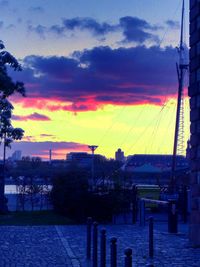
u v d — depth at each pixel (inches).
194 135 661.9
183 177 1972.2
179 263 507.2
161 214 1273.4
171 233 810.2
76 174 1180.5
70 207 1114.1
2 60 1348.4
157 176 2322.8
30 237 773.9
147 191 1531.7
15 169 2182.6
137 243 680.4
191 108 671.8
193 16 665.0
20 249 634.2
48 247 652.7
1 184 1406.3
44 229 916.0
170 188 1510.8
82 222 1089.4
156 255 563.2
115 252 374.6
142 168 2501.2
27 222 1089.4
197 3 655.1
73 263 523.2
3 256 574.2
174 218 820.6
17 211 1457.9
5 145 1503.4
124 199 1109.7
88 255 562.3
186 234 799.7
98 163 1977.1
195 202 647.8
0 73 1339.8
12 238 759.7
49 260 544.7
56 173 1391.5
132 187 1216.8
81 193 1101.1
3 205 1369.3
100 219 1097.4
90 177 1338.6
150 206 1307.8
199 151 648.4
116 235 792.9
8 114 1446.9
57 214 1253.1
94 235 482.9
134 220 1074.7
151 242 562.3
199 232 631.8
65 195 1130.0
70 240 733.3
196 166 653.3
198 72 652.1
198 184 642.8
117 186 1123.9
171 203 826.8
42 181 1919.3
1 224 1037.8
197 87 652.7
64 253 597.3
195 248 622.2
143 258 541.6
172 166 2274.9
